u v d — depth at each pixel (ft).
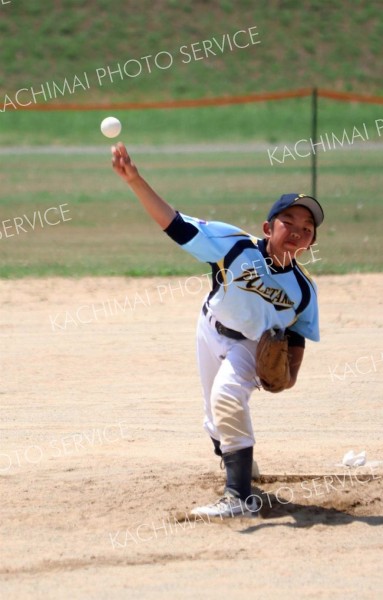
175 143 420.36
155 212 60.18
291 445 81.61
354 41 582.76
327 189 258.98
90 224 211.20
